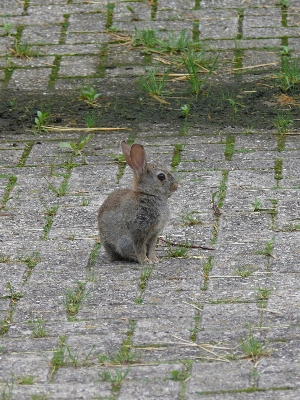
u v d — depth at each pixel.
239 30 17.23
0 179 12.61
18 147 13.68
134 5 18.36
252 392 7.25
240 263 9.87
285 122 13.88
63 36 17.39
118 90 15.44
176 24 17.58
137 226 10.11
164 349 8.03
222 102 14.86
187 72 16.08
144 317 8.67
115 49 16.88
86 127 14.27
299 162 12.67
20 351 8.11
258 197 11.63
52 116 14.63
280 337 8.13
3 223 11.26
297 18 17.58
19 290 9.42
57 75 16.03
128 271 9.91
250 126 13.99
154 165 10.33
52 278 9.71
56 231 11.01
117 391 7.36
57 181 12.48
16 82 15.83
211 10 18.03
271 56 16.34
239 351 7.93
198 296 9.09
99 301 9.09
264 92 15.11
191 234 10.77
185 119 14.29
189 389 7.34
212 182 12.17
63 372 7.71
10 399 7.30
